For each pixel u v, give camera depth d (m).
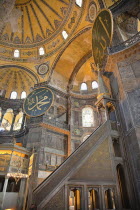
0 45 21.09
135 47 7.48
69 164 5.56
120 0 9.80
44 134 15.38
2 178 13.80
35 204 4.48
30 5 19.88
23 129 18.95
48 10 19.64
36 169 12.98
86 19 16.33
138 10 9.92
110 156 5.95
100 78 8.59
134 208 5.18
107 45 8.55
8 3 12.72
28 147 14.66
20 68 21.22
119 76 7.71
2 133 19.52
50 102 16.56
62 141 16.58
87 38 18.09
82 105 19.94
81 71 21.20
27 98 18.25
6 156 11.88
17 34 21.52
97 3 12.52
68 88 20.64
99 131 6.56
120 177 6.37
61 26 19.58
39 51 21.81
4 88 22.58
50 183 5.05
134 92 6.89
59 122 17.39
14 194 11.13
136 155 5.82
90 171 5.52
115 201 5.10
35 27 21.25
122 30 10.09
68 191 4.96
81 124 18.34
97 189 5.20
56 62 19.91
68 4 17.69
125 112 7.03
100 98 7.89
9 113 21.47
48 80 19.19
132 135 6.21
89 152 5.95
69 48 19.30
